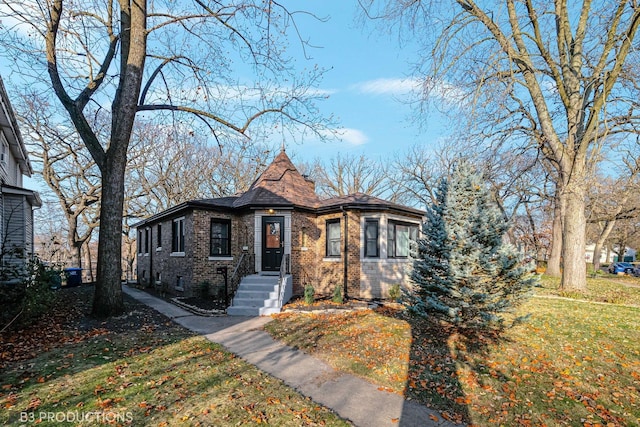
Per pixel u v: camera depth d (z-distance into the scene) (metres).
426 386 5.20
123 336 7.48
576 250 12.68
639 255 43.69
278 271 13.52
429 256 7.43
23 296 8.20
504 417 4.37
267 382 5.23
